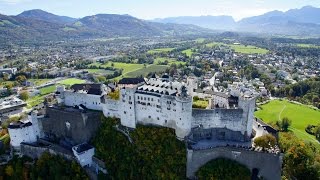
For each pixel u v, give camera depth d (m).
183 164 150.75
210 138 158.25
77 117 177.12
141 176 157.12
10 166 172.75
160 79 191.50
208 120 156.50
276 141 158.38
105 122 176.62
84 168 163.62
